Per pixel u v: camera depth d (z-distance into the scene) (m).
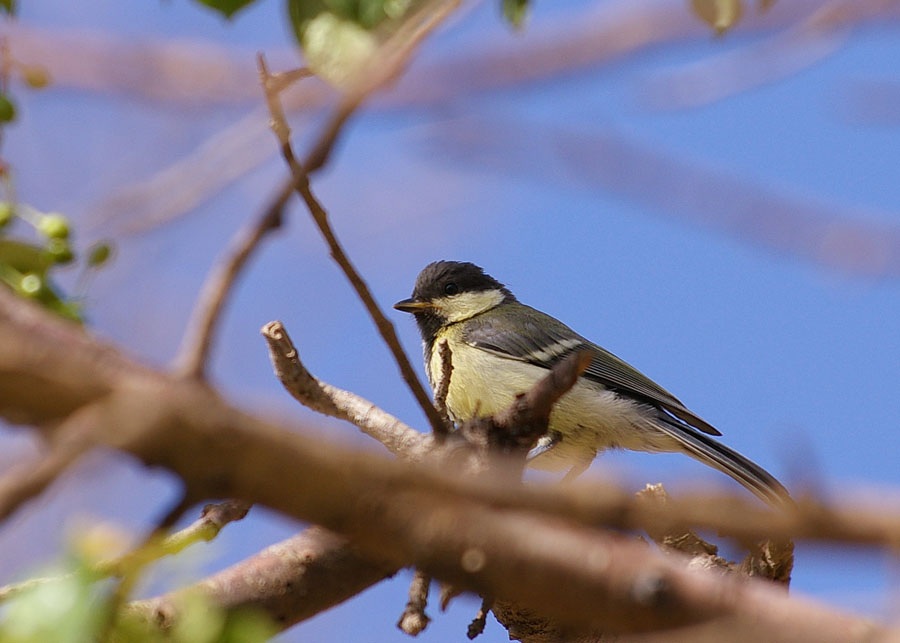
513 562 3.42
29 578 4.52
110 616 4.22
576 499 3.03
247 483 3.13
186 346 3.38
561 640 7.12
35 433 3.02
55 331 3.03
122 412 2.94
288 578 7.39
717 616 3.50
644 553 3.61
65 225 7.18
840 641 3.44
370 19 7.18
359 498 3.23
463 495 3.16
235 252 3.82
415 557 3.40
